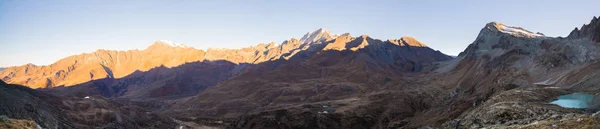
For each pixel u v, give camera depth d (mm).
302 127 195500
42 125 149000
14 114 142625
